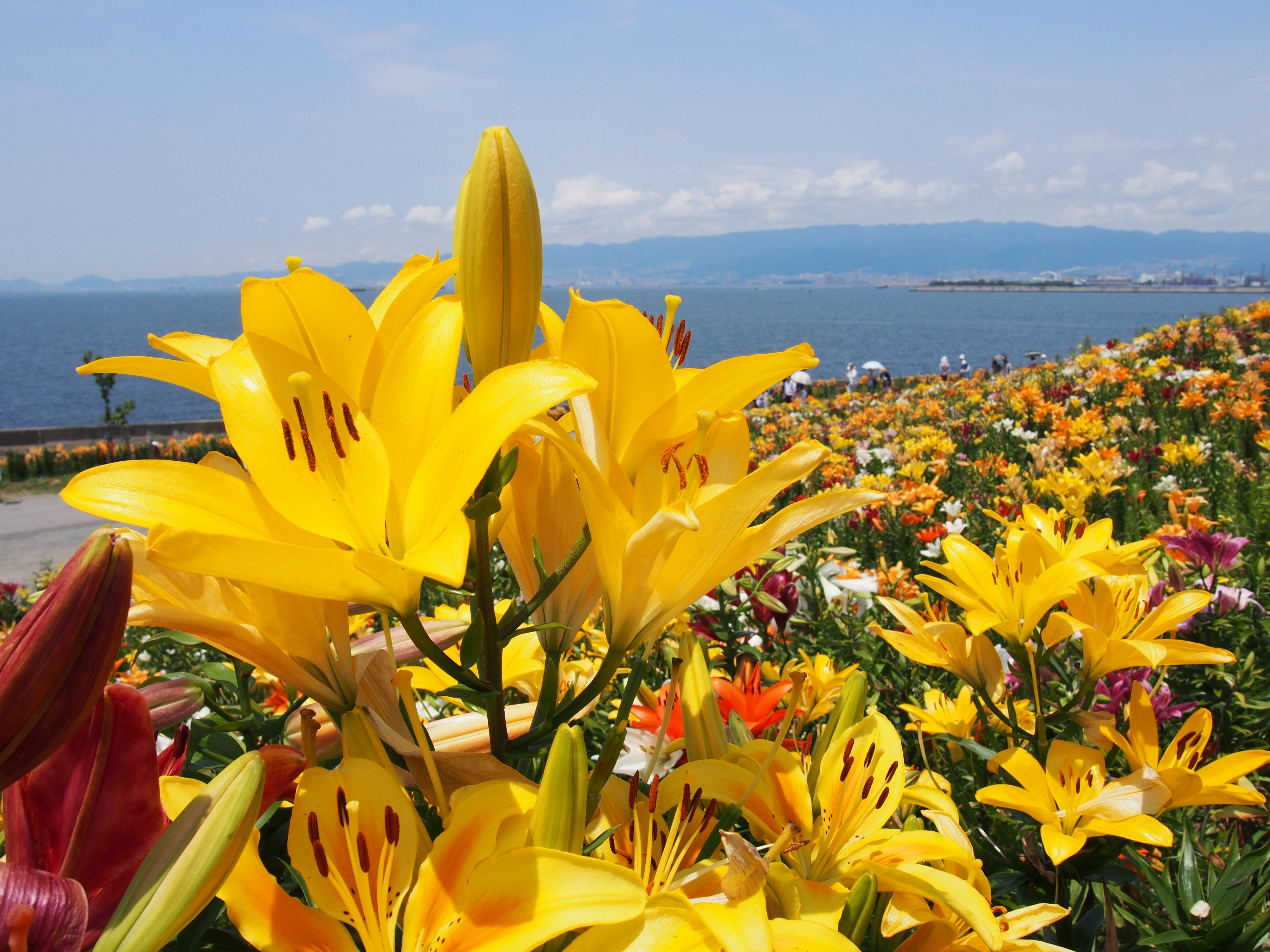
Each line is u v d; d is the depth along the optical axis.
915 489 5.81
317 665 0.98
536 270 0.94
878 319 152.50
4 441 25.22
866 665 3.06
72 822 0.73
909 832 1.16
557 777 0.77
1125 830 1.40
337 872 0.82
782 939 0.85
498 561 3.88
